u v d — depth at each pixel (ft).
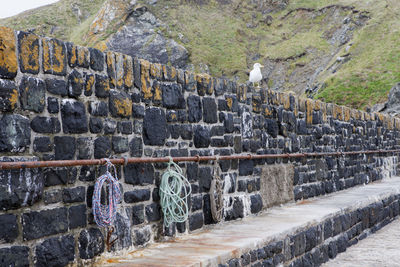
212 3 191.01
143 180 15.88
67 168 12.81
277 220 21.52
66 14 180.24
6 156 11.25
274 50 172.55
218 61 154.51
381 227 31.83
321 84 140.05
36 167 11.59
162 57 140.97
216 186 19.61
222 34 172.24
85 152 13.51
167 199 16.42
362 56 147.95
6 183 11.03
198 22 171.01
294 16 194.59
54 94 12.55
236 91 22.02
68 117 12.94
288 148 27.02
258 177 23.70
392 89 81.46
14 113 11.43
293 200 27.25
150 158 15.70
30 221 11.62
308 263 20.79
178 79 17.92
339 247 24.53
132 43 141.28
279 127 26.02
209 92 19.85
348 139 36.19
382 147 43.91
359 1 187.62
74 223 12.94
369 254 24.11
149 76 16.37
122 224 14.79
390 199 34.12
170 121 17.43
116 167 14.75
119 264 13.23
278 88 156.97
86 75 13.57
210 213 19.49
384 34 155.63
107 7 148.87
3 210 11.00
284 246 18.71
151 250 15.19
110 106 14.47
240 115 22.30
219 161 20.42
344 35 170.50
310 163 29.78
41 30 170.19
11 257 11.08
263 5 202.39
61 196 12.60
